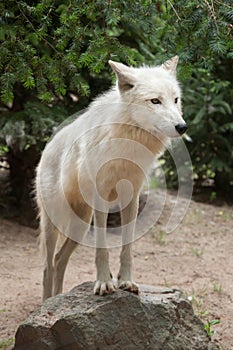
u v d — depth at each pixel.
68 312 6.41
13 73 7.39
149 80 6.52
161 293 7.12
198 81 17.33
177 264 12.12
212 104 16.88
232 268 11.85
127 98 6.49
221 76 17.34
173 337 6.69
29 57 7.49
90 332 6.25
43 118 12.38
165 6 7.98
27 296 9.73
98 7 7.28
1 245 12.58
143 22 7.83
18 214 14.54
